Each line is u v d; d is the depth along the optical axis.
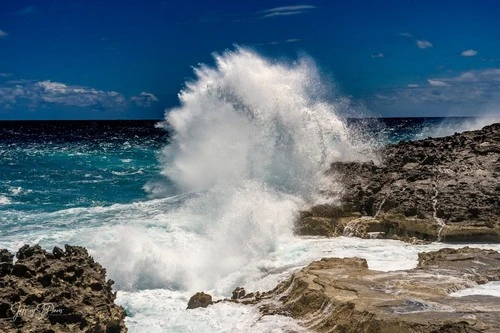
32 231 17.02
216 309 10.96
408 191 17.58
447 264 11.78
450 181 18.09
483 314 8.91
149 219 18.36
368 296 9.74
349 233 16.56
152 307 11.71
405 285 10.32
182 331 10.20
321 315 9.69
